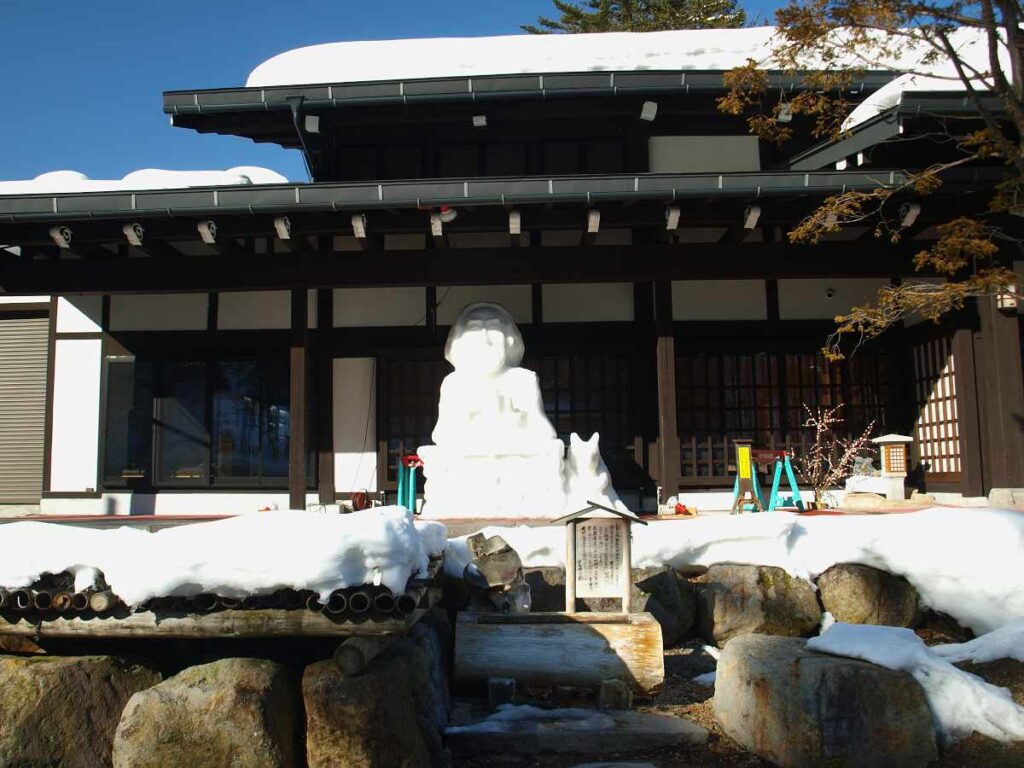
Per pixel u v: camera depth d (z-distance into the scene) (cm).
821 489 1001
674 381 979
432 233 912
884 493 1011
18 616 407
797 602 636
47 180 1219
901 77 991
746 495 962
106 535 407
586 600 613
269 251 1082
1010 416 922
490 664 537
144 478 1087
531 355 1082
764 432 1075
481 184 873
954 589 621
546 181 874
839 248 952
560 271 950
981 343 966
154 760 364
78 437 1105
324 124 1094
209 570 384
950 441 1011
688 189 869
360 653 387
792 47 771
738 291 1090
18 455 1141
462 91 1028
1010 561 604
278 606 397
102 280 955
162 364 1100
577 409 1080
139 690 418
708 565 665
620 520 574
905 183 784
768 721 445
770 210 920
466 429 941
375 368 1087
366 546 382
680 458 1066
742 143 1111
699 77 1023
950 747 421
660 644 538
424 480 1080
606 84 1023
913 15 710
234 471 1088
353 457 1078
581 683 537
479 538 653
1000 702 430
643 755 463
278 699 381
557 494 903
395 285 955
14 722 388
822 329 1084
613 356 1082
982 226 754
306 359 957
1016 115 687
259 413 1093
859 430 1080
